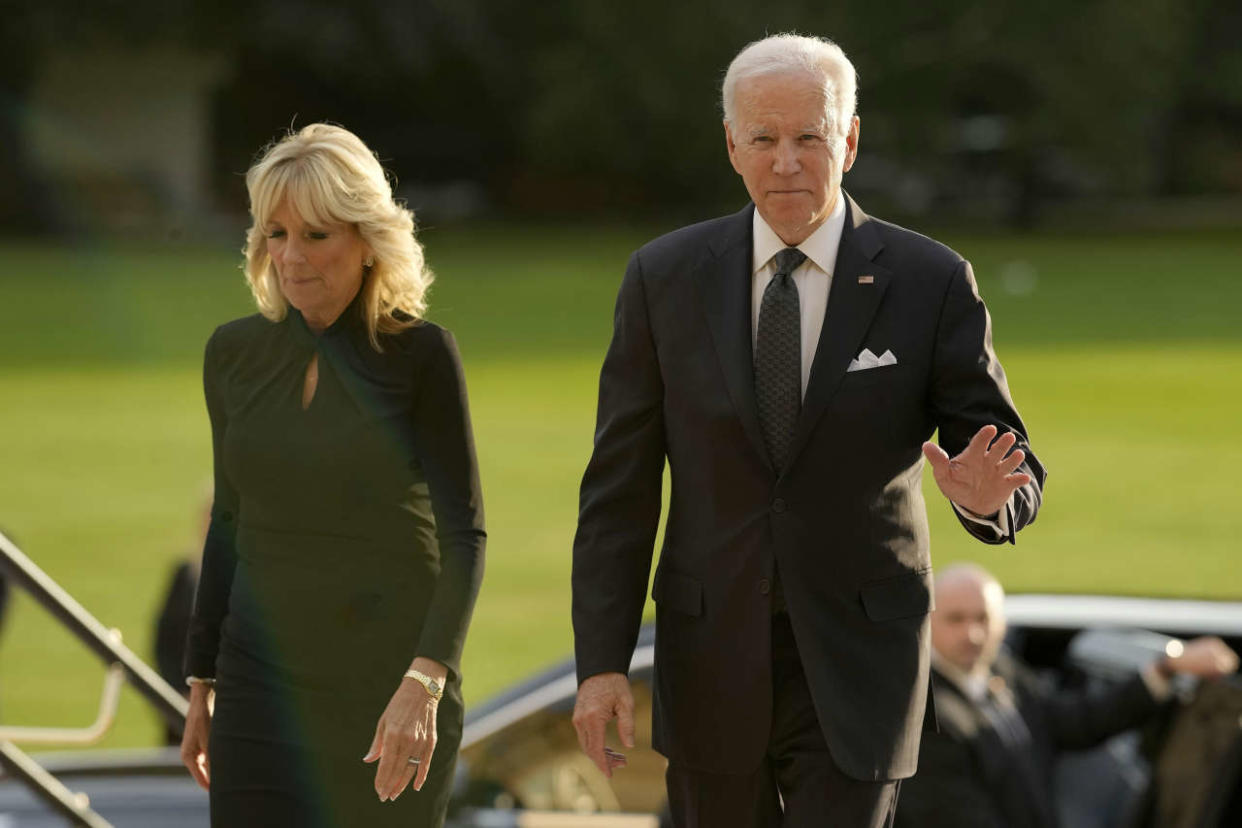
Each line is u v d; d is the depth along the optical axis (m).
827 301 11.74
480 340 118.88
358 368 12.45
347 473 12.38
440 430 12.54
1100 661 20.48
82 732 15.89
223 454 12.73
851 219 11.92
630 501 12.28
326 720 12.43
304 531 12.50
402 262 12.36
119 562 52.72
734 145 11.70
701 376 11.85
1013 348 113.38
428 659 12.13
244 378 12.67
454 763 12.55
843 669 11.68
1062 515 60.31
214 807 12.52
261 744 12.45
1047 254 196.12
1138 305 143.00
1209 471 69.12
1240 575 49.66
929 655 12.02
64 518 59.84
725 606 11.82
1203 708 19.58
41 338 120.38
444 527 12.46
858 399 11.57
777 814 12.27
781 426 11.76
